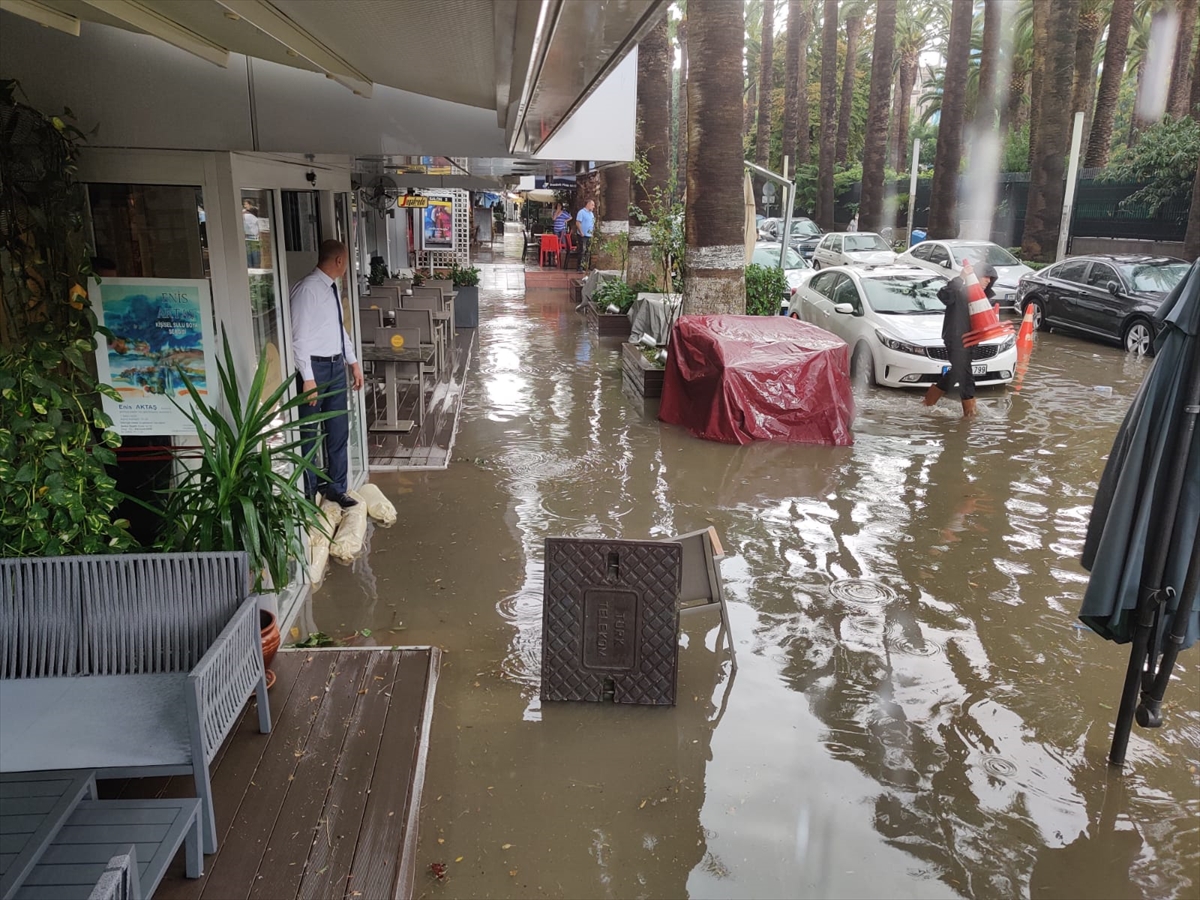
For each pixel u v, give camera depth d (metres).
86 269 4.64
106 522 4.49
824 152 38.31
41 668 3.64
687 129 11.74
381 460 8.71
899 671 5.00
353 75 4.93
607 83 6.07
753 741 4.32
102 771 3.07
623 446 9.32
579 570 4.51
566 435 9.71
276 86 4.95
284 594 5.56
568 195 31.95
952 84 23.59
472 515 7.26
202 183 4.79
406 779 3.77
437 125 5.68
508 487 7.97
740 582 6.09
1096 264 16.11
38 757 3.11
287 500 4.60
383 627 5.36
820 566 6.39
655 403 11.16
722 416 9.51
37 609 3.63
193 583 3.68
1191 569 3.81
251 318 5.03
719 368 9.52
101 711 3.39
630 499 7.70
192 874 3.16
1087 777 4.13
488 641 5.22
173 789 3.67
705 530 4.92
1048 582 6.20
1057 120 23.75
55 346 4.36
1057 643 5.36
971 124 27.59
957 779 4.08
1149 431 3.79
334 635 5.25
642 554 4.49
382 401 11.09
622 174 20.84
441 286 14.41
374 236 16.64
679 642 5.16
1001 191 27.44
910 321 12.16
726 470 8.55
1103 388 12.26
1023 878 3.49
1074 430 10.13
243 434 4.45
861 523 7.23
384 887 3.16
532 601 5.74
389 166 11.40
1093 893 3.42
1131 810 3.91
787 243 14.38
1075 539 6.99
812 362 9.49
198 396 4.49
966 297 11.13
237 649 3.57
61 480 4.21
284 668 4.68
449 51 3.76
